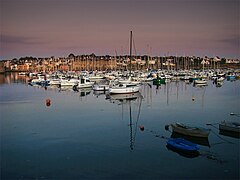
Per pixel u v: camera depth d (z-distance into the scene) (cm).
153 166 2541
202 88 9319
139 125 4022
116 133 3609
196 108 5416
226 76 14538
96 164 2602
